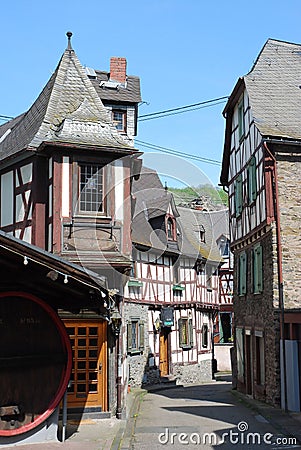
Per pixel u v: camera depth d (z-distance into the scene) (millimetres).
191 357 26812
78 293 10016
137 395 19109
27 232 14289
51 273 8984
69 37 16875
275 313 15570
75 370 13438
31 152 14117
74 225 13148
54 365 9898
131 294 20953
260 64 18891
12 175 15258
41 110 15734
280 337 15352
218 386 24031
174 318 25281
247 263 18891
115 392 13531
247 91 17812
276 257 15836
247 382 18547
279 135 16109
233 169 20578
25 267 9180
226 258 33656
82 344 13539
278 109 17312
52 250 13094
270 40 19828
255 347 17453
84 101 14703
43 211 13961
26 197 14508
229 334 38438
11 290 9711
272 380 15609
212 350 30016
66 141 13289
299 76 18719
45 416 9750
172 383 24266
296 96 17875
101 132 14023
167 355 24766
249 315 18422
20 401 9648
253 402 16453
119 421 12938
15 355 9641
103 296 9633
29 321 9797
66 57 16578
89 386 13445
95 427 12164
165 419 13414
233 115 20469
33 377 9758
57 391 9867
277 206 16016
